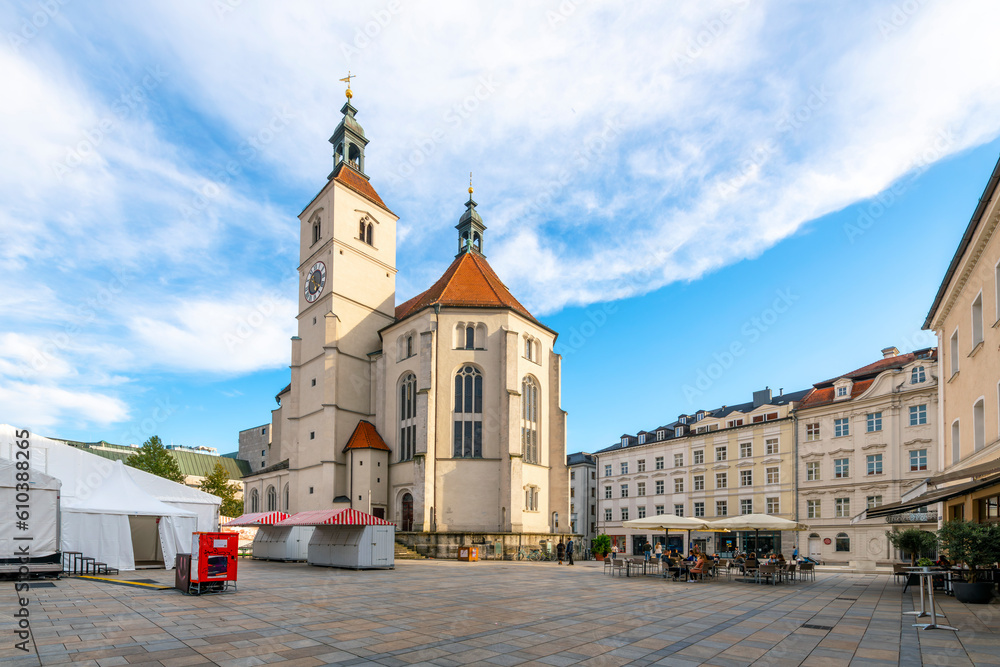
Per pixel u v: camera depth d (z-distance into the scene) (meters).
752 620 13.62
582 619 13.29
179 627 11.20
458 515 42.31
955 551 17.38
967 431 23.81
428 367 43.91
